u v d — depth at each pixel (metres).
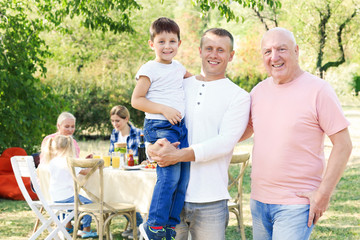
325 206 2.41
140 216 4.81
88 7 8.77
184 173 2.59
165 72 2.70
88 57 18.14
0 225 5.39
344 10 18.66
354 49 19.81
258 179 2.59
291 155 2.46
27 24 9.59
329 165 2.41
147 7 20.44
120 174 4.26
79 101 14.70
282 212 2.47
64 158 4.50
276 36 2.51
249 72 21.05
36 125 8.54
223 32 2.66
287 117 2.48
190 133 2.65
